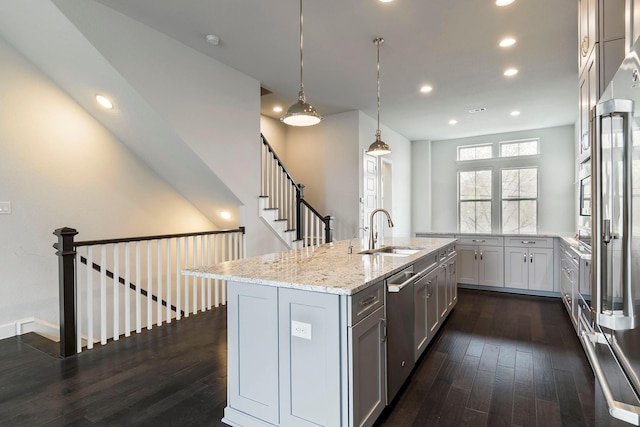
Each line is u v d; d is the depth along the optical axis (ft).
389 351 6.74
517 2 9.34
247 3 9.45
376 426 6.31
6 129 10.68
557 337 10.68
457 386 7.72
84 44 9.50
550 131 23.66
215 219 17.31
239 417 6.35
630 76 3.62
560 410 6.78
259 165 15.07
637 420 3.24
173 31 10.97
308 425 5.67
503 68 13.70
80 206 12.50
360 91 16.34
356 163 19.44
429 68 13.73
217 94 13.07
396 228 24.85
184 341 10.25
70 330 9.26
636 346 3.44
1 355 9.29
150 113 11.14
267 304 6.06
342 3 9.43
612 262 3.98
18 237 10.94
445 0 9.26
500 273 16.35
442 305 11.16
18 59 10.93
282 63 13.29
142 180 14.58
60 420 6.45
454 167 27.25
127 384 7.75
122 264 13.85
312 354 5.62
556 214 23.53
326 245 11.71
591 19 7.85
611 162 3.97
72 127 12.26
